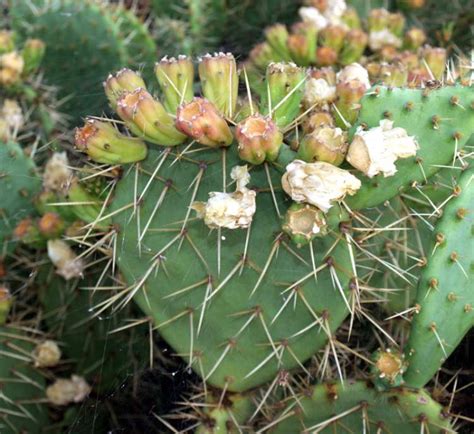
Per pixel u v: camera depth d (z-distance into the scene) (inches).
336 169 15.1
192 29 30.7
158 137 16.2
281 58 25.3
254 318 16.5
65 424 21.4
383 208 17.8
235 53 31.4
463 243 15.8
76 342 21.9
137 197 16.8
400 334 18.6
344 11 27.6
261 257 16.2
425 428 15.5
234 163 16.2
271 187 15.8
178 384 20.0
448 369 18.7
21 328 21.5
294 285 15.9
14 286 23.5
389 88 16.2
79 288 22.1
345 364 18.2
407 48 27.2
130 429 20.7
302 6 31.1
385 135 15.5
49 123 26.3
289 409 16.5
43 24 27.2
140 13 33.3
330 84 20.4
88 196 18.1
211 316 16.7
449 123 16.2
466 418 16.9
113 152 16.6
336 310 16.2
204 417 17.1
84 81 27.8
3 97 26.5
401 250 18.1
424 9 30.2
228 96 17.1
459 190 16.0
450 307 15.7
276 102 16.8
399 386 15.8
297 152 16.1
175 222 16.6
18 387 21.2
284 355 16.7
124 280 18.3
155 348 20.6
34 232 21.8
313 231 15.2
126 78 17.5
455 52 30.0
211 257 16.4
